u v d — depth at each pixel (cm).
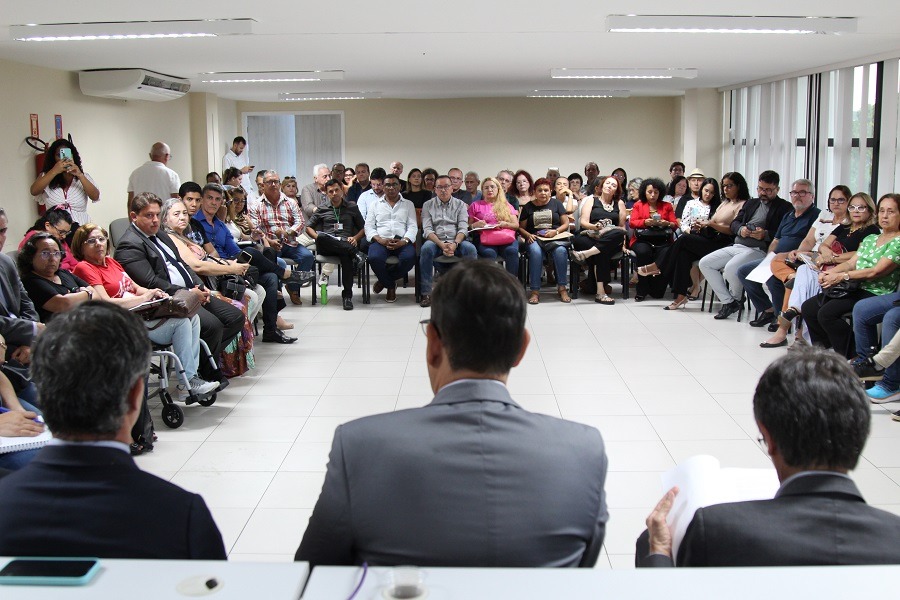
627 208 984
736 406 482
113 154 905
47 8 488
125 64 784
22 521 136
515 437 138
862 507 139
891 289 531
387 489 135
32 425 287
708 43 659
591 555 142
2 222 390
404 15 521
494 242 827
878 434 432
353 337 677
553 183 1036
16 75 722
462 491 134
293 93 1192
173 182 894
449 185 836
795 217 684
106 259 479
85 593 107
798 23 536
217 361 512
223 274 562
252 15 518
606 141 1348
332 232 823
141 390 149
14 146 715
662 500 174
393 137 1355
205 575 111
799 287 604
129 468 143
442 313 144
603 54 732
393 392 517
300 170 1384
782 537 138
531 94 1224
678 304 791
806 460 143
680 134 1298
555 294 884
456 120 1345
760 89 1033
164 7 487
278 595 107
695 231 782
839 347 546
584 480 140
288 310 802
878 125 758
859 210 588
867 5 488
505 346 143
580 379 542
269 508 345
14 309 390
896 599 106
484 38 625
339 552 140
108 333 142
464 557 133
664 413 469
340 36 609
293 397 508
